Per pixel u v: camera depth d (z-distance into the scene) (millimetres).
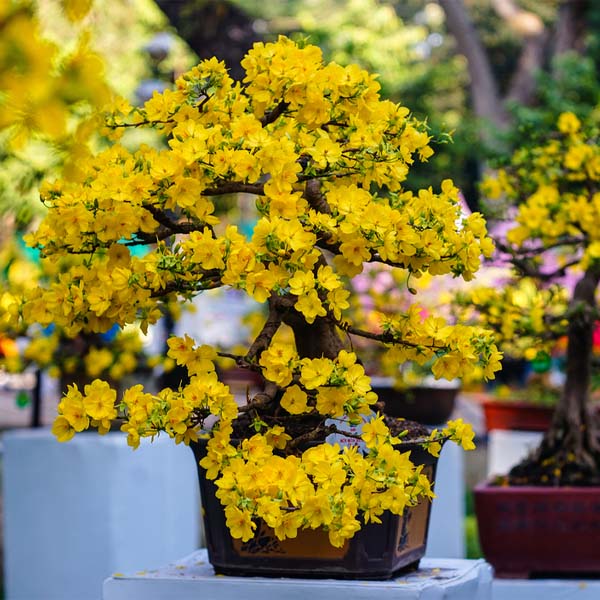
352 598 3270
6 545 6703
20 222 7078
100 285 3297
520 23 24188
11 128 2121
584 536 5117
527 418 8469
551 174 5574
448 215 3236
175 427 3100
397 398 7227
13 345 7297
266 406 3387
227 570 3469
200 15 8180
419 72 25688
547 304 5363
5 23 1966
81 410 3094
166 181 3133
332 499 2947
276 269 3064
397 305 7562
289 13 22938
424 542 3709
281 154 3094
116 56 16062
